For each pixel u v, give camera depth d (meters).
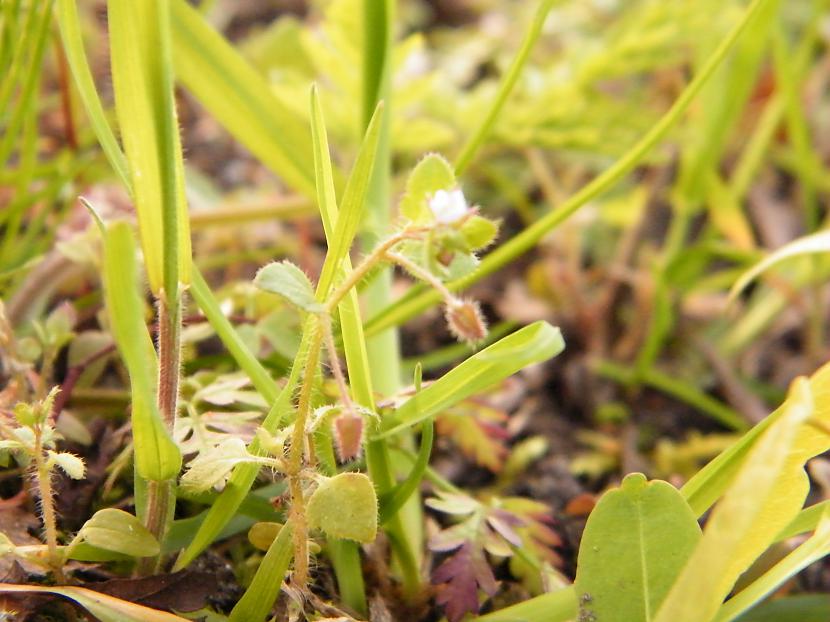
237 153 0.36
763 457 0.15
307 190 0.23
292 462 0.16
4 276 0.21
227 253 0.30
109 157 0.17
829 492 0.21
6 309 0.22
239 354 0.18
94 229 0.21
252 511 0.18
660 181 0.33
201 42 0.22
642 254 0.32
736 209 0.31
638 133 0.30
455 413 0.21
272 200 0.28
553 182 0.34
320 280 0.17
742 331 0.30
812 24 0.31
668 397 0.28
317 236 0.32
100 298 0.23
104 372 0.23
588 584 0.17
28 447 0.16
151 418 0.16
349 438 0.15
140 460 0.16
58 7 0.17
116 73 0.15
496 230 0.15
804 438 0.17
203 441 0.18
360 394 0.17
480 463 0.22
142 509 0.17
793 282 0.31
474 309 0.15
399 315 0.21
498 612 0.18
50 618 0.18
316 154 0.17
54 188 0.24
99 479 0.19
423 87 0.28
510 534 0.19
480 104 0.32
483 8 0.44
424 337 0.29
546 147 0.31
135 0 0.15
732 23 0.31
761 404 0.28
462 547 0.19
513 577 0.20
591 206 0.32
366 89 0.22
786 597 0.19
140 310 0.14
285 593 0.18
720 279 0.31
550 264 0.31
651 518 0.17
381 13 0.21
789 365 0.30
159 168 0.15
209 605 0.18
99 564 0.18
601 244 0.33
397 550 0.19
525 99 0.32
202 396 0.19
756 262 0.30
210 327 0.20
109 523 0.17
